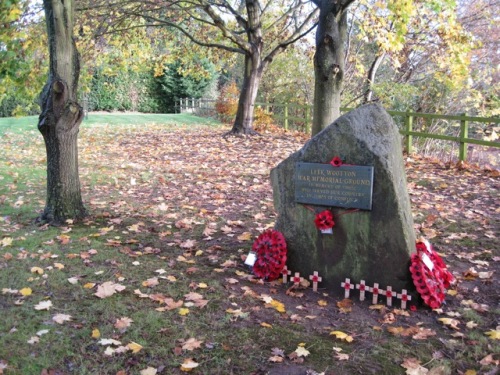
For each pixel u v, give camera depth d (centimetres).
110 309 389
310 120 1791
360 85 2259
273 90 2439
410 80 2136
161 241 581
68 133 629
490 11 1964
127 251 532
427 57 1967
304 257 461
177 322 374
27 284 434
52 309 386
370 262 431
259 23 1670
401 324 389
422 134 1230
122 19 1517
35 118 2258
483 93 2023
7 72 638
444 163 1142
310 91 2317
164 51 3117
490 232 621
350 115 435
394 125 447
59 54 599
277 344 349
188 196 824
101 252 527
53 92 611
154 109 3619
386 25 1271
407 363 325
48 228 612
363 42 2075
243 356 332
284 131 1912
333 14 889
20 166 1058
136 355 328
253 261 484
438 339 362
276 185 471
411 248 428
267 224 656
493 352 341
